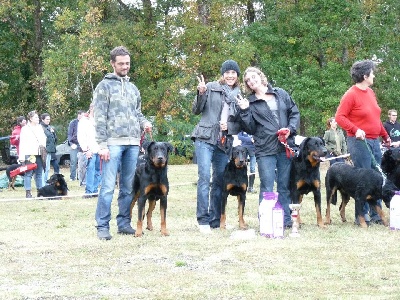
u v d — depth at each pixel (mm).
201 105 8133
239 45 28812
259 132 8070
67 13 28344
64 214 10320
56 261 6180
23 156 13555
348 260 6004
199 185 8117
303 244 6949
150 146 7684
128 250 6734
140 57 29641
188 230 8289
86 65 26703
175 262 6047
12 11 30141
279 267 5730
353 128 8445
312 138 8047
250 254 6383
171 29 29500
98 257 6355
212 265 5895
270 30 31141
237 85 8469
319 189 8273
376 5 31375
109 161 7578
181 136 29172
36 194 14750
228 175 8266
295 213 7609
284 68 30875
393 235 7578
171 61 29547
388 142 9008
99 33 27672
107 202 7590
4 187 16578
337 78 30125
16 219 9664
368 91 8680
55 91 27219
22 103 32031
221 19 29328
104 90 7609
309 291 4844
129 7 31125
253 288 4953
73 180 18453
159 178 7703
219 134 8133
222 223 8375
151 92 28859
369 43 30906
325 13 30500
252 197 12734
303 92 29188
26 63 33312
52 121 30031
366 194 8312
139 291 4938
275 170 8867
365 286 4992
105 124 7594
